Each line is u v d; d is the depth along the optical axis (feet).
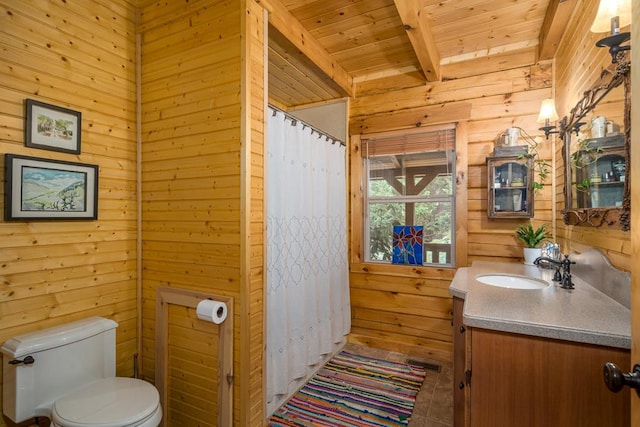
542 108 7.09
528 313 4.00
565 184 6.68
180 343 6.26
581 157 5.79
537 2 6.86
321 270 8.60
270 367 6.52
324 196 8.72
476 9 7.07
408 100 9.70
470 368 4.03
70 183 5.76
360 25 7.59
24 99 5.20
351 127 10.34
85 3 6.02
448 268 9.12
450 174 9.33
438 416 6.61
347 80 10.02
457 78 9.11
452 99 9.18
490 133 8.72
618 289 4.38
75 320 5.83
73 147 5.82
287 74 8.85
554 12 6.58
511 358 3.80
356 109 10.36
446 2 6.85
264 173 5.99
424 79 9.50
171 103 6.38
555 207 7.89
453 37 8.20
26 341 4.86
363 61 9.34
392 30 7.80
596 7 5.31
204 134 5.97
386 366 8.74
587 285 5.47
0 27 4.93
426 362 8.98
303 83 9.45
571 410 3.54
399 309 9.66
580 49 6.06
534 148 8.18
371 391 7.54
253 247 5.73
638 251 2.23
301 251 7.63
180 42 6.27
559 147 7.55
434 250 9.57
